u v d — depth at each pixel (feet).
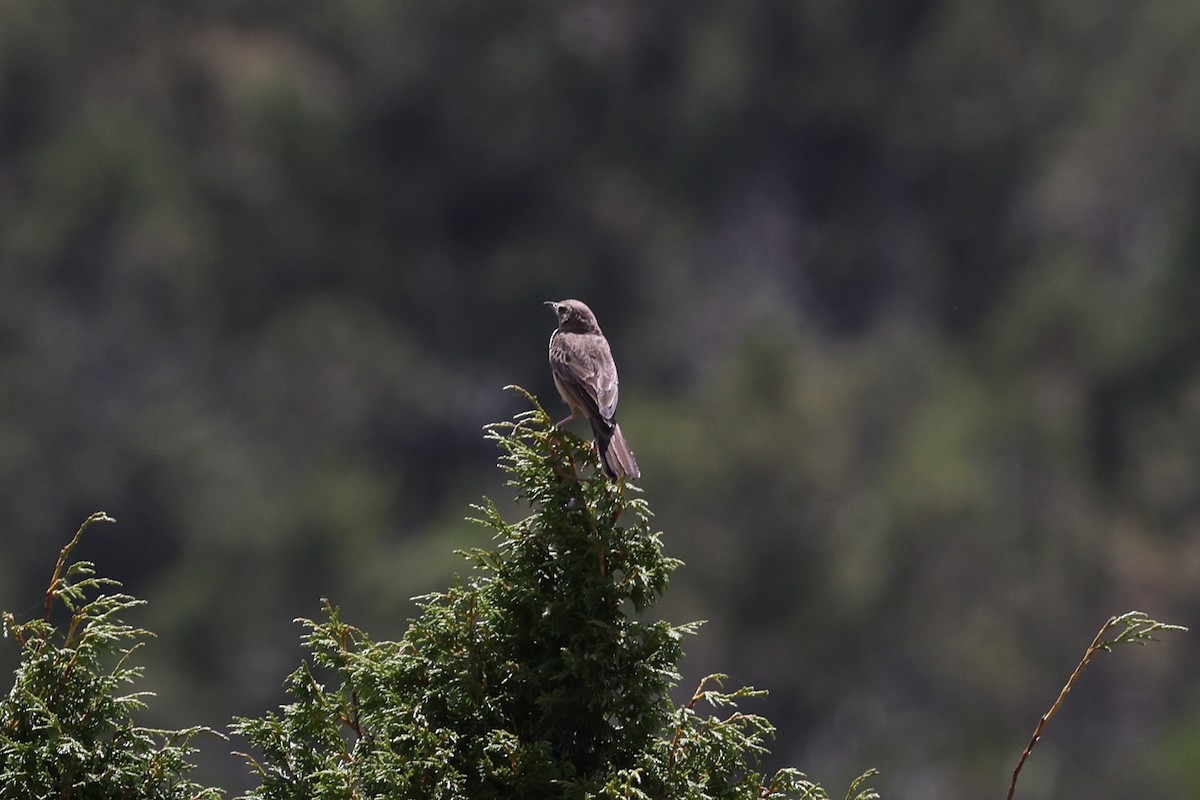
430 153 181.88
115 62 170.60
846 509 142.31
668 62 191.42
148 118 168.35
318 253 171.42
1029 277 172.55
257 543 139.85
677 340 173.47
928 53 186.50
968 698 134.10
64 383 151.23
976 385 166.30
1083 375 162.61
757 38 191.21
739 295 178.40
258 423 156.66
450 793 19.65
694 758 20.18
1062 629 139.44
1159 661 138.10
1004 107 181.98
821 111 187.73
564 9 189.16
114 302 157.89
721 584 136.46
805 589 136.77
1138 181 170.60
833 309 182.70
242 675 132.57
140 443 145.69
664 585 20.34
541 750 19.54
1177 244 161.68
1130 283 166.20
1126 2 182.19
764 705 134.21
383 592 138.41
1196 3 176.04
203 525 141.49
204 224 166.30
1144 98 173.47
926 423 159.22
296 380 159.53
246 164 171.42
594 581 20.11
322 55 181.47
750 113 188.44
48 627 19.97
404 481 158.92
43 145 165.37
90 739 19.88
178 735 20.34
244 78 173.68
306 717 20.42
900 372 166.50
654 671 19.95
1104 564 145.18
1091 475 156.76
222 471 145.28
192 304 160.35
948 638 136.36
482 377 170.19
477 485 159.94
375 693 20.48
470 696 20.18
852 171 187.32
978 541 142.10
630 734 19.95
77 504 142.10
